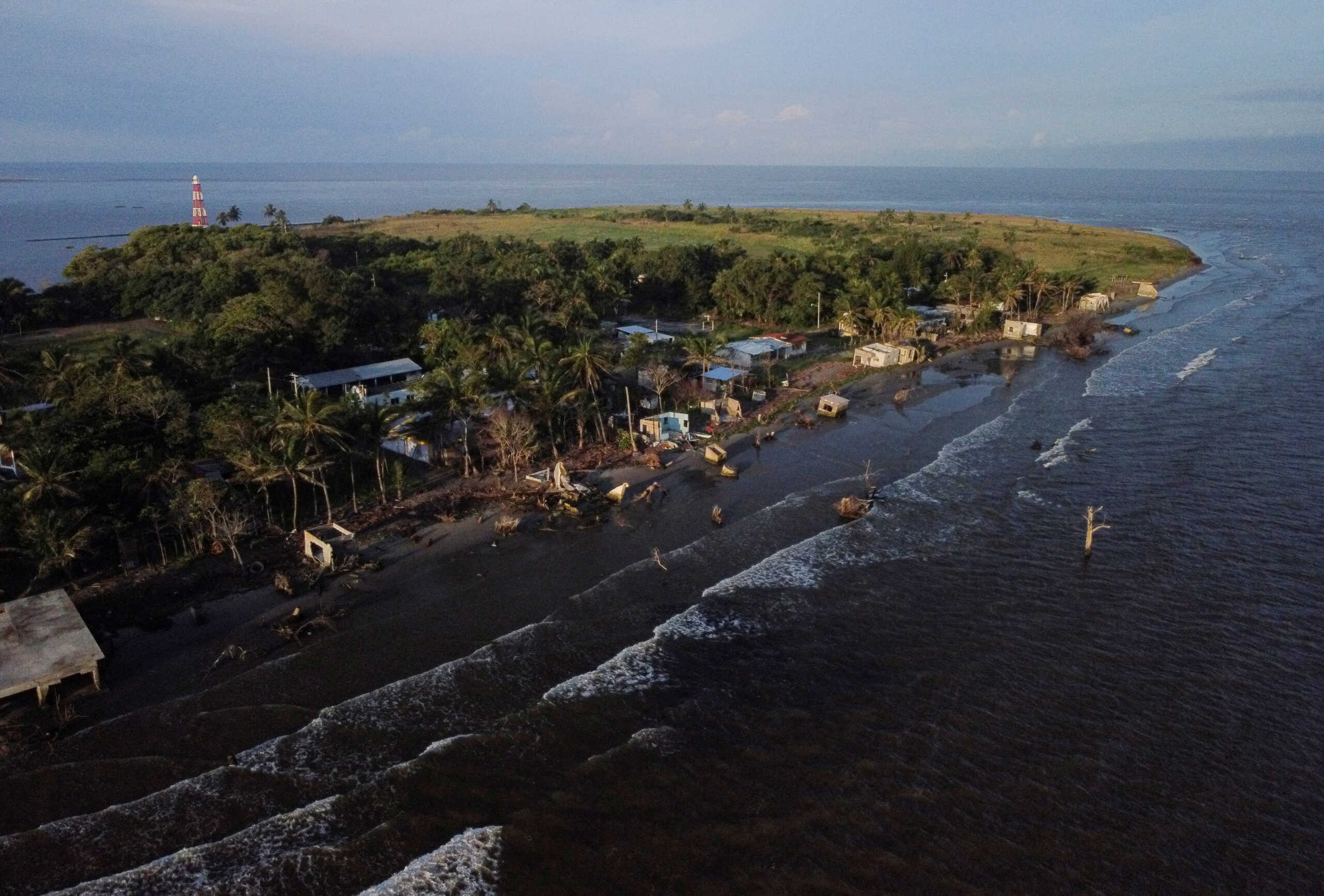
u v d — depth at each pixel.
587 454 65.50
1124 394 79.81
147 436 55.06
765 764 32.88
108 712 36.03
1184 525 51.62
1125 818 29.89
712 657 39.66
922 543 50.59
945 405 79.56
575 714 35.78
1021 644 40.31
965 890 27.16
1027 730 34.44
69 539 43.09
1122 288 140.88
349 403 58.25
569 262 137.00
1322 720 34.66
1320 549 48.12
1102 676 37.78
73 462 49.00
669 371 77.75
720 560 49.09
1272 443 64.62
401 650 40.44
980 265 135.25
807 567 47.97
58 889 27.61
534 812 30.72
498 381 64.19
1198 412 72.81
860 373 90.81
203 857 28.78
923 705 36.06
